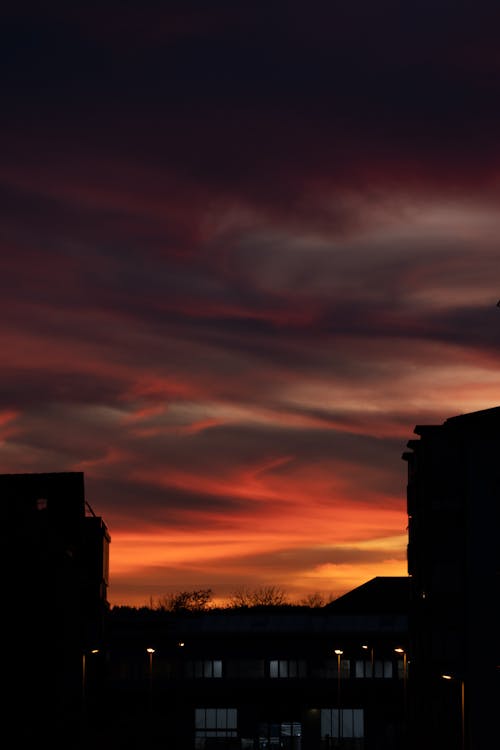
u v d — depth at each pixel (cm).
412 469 11381
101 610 13412
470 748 9531
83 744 10025
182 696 13712
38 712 9675
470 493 9875
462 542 9875
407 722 11756
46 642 9981
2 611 9206
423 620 10275
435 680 9888
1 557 9306
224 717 13675
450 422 10044
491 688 9619
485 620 9725
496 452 9856
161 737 12588
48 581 10156
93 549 13488
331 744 13300
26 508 9875
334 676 13712
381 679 13675
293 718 13675
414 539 11069
